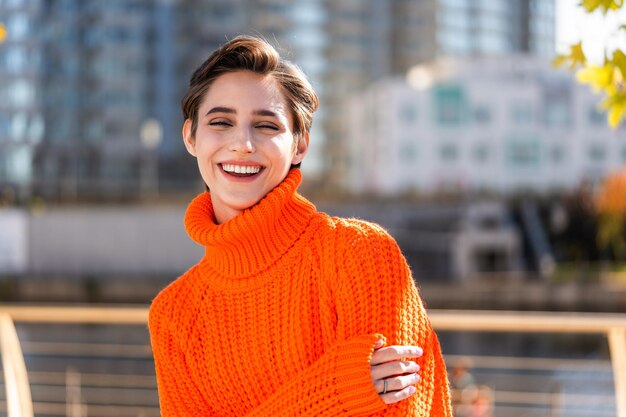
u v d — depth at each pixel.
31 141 50.84
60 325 22.02
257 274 1.52
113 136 50.69
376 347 1.41
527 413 12.44
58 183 50.62
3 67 51.12
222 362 1.55
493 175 45.66
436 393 1.51
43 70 51.34
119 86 50.88
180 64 51.47
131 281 32.88
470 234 39.12
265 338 1.51
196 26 51.66
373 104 48.28
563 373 14.88
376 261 1.46
